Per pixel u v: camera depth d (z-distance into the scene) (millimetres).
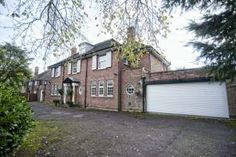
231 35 6414
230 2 6195
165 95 14719
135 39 5480
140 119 11805
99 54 19516
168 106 14430
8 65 13656
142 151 5336
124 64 17750
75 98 21844
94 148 5551
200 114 12875
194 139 6734
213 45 7113
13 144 3531
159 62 20375
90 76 20172
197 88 13203
